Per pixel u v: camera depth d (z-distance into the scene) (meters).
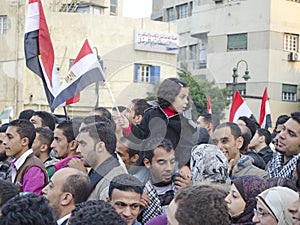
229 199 3.93
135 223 4.25
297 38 29.48
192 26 31.28
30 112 7.99
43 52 8.45
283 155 5.76
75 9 27.64
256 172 5.40
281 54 28.92
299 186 4.14
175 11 33.47
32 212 2.89
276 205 3.64
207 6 30.61
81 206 3.16
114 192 4.11
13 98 25.89
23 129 5.57
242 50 29.28
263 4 28.67
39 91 25.91
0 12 26.31
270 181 4.14
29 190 5.30
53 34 25.23
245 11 29.16
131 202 4.08
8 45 26.06
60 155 5.91
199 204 2.98
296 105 29.28
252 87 28.88
